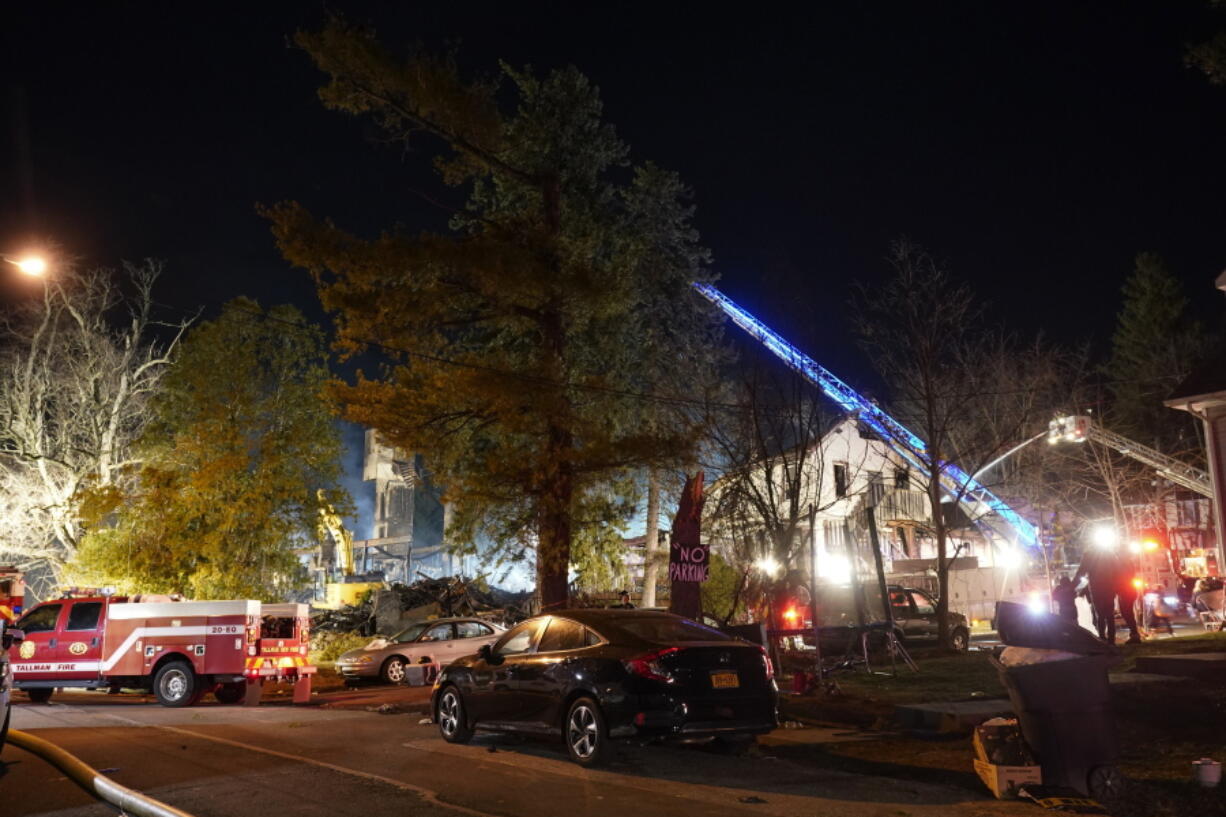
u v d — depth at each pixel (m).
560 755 10.48
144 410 33.66
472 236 19.02
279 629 18.58
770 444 21.50
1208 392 16.83
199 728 13.12
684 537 15.43
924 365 22.81
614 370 26.91
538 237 19.38
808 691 14.45
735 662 9.85
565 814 7.61
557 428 19.59
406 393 18.94
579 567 31.31
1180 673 12.00
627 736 9.34
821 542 36.62
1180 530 42.47
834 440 38.41
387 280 18.00
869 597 22.44
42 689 18.30
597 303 19.25
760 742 10.98
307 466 27.41
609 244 29.94
